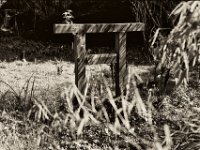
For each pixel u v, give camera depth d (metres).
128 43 14.99
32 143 6.19
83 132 6.64
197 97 8.32
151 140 6.37
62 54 13.59
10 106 7.54
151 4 13.45
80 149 6.30
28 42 15.38
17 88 8.97
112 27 7.34
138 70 10.70
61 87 8.92
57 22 16.50
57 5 16.98
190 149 5.16
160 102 7.71
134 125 6.94
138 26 7.48
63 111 6.85
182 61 5.14
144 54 12.67
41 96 8.26
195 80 9.14
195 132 5.33
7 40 15.53
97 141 6.50
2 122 6.96
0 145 6.29
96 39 15.46
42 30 16.39
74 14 16.69
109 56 7.39
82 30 7.18
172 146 5.52
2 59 12.23
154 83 8.60
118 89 7.45
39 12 17.16
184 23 4.96
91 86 7.55
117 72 7.47
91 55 7.28
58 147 6.16
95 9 16.64
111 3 16.53
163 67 7.88
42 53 13.70
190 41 5.03
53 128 5.66
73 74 10.63
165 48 5.19
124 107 4.92
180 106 7.79
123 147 6.34
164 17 13.59
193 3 4.87
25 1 17.36
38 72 10.77
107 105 7.15
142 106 4.90
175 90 8.34
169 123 7.08
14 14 18.02
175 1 13.28
